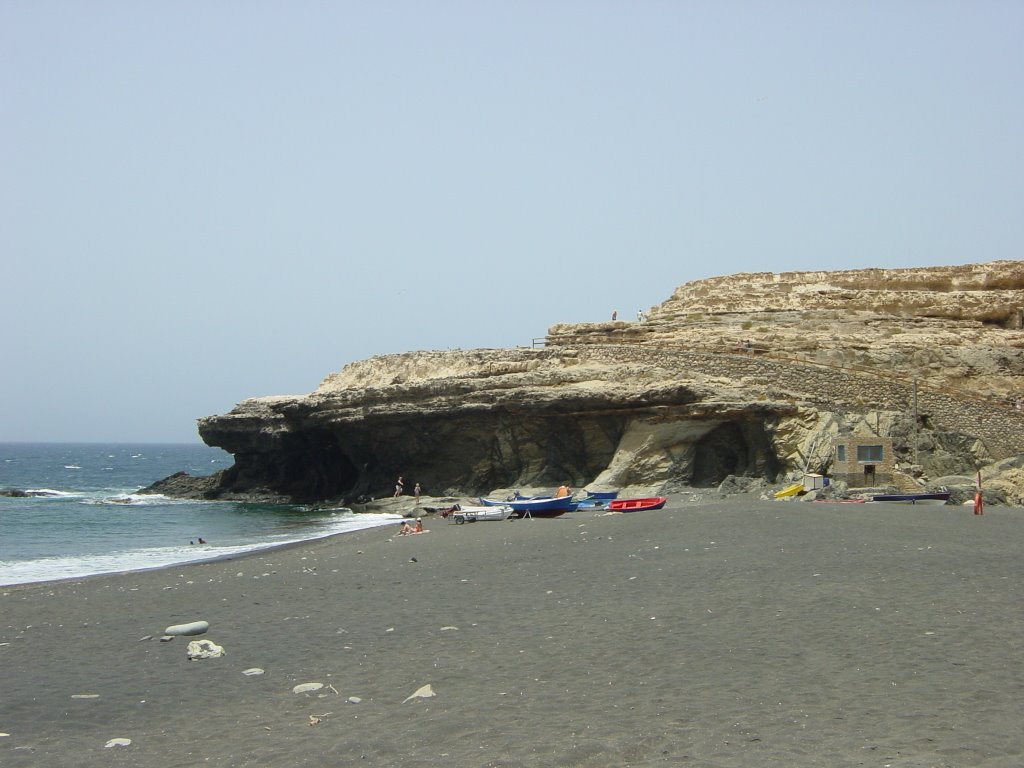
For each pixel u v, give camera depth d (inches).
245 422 2731.3
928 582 723.4
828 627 593.3
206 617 748.0
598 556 960.9
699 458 1894.7
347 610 746.2
